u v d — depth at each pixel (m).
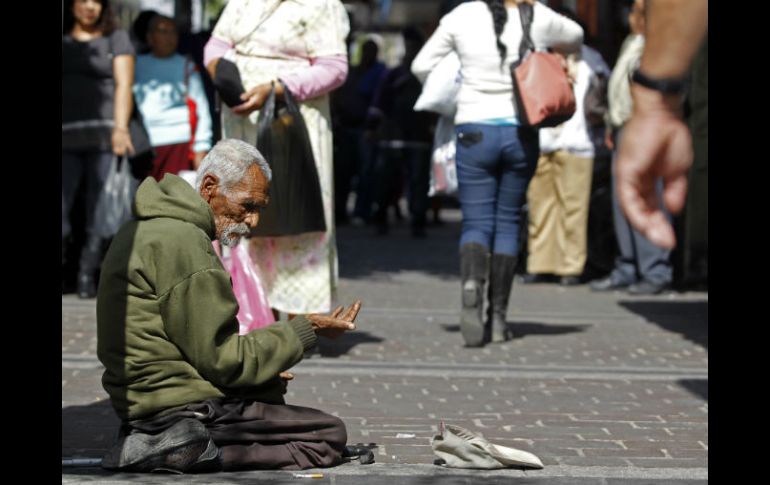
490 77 27.17
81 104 32.66
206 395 15.78
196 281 15.29
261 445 16.12
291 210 25.06
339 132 62.38
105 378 15.86
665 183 19.69
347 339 28.53
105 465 15.78
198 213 15.66
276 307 25.94
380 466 16.67
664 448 18.42
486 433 19.30
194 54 37.84
